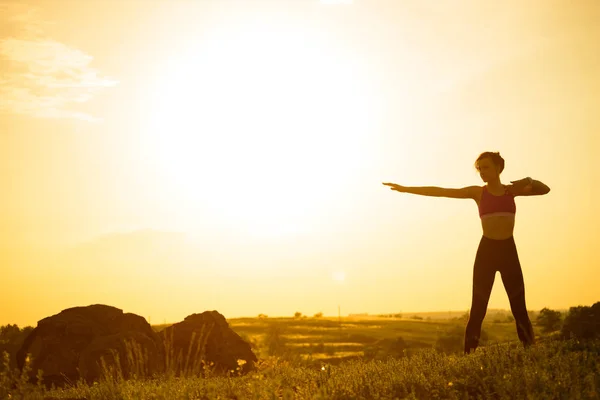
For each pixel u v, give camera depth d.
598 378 6.25
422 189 8.87
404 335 146.88
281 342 83.31
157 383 8.51
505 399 5.97
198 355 14.07
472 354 7.98
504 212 8.43
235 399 7.20
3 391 6.82
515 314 8.45
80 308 14.35
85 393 8.30
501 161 8.51
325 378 7.55
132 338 12.01
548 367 6.75
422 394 6.64
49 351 13.14
